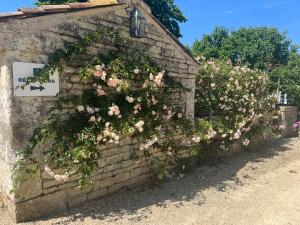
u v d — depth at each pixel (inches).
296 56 756.0
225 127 308.7
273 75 654.5
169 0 773.9
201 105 323.3
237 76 355.3
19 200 160.1
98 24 195.2
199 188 238.5
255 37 883.4
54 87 172.1
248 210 202.2
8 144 159.9
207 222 180.4
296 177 285.0
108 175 207.0
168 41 253.1
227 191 236.2
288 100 633.0
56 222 164.7
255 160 343.3
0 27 147.6
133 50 220.8
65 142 174.1
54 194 175.6
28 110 161.5
